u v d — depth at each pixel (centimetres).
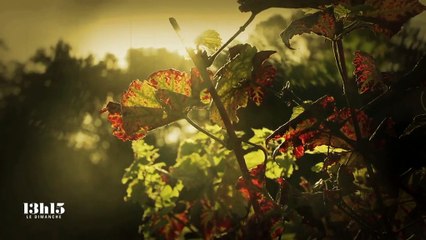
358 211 95
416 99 96
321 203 93
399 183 94
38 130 1342
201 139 149
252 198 92
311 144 98
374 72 98
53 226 650
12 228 734
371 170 94
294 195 93
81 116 1369
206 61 87
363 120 98
